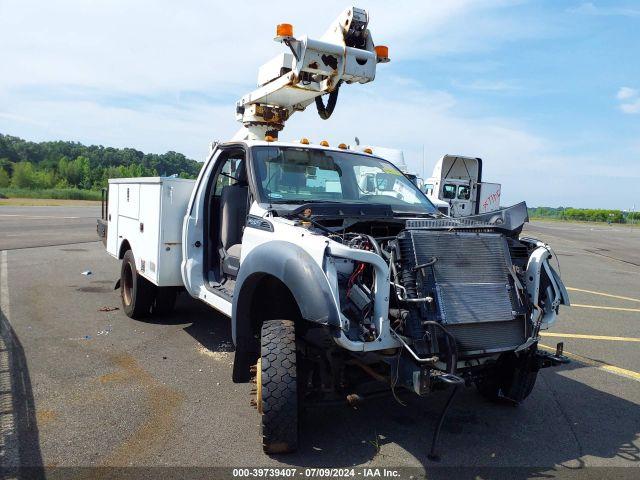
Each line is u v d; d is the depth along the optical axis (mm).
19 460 3367
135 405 4277
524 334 3787
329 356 3652
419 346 3365
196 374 5027
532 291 3936
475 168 20984
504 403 4711
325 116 6383
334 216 4090
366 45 5844
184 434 3822
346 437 3920
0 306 7293
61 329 6312
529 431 4160
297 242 3588
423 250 3580
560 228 41688
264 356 3553
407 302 3439
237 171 5594
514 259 4074
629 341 7121
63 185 98250
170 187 5613
